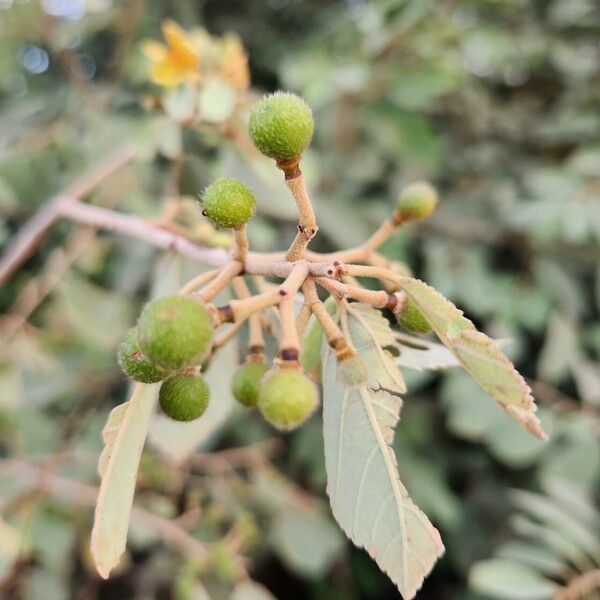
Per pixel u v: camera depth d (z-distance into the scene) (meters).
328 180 0.22
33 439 0.19
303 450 0.21
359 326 0.08
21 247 0.15
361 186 0.23
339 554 0.24
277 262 0.07
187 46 0.13
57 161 0.22
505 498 0.22
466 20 0.24
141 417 0.08
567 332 0.20
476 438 0.22
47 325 0.22
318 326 0.08
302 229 0.07
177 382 0.07
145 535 0.18
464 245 0.22
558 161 0.24
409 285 0.07
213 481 0.20
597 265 0.22
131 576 0.22
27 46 0.26
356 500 0.07
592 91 0.22
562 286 0.21
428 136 0.21
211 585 0.20
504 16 0.24
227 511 0.20
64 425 0.21
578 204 0.19
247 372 0.08
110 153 0.20
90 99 0.21
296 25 0.28
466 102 0.24
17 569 0.18
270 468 0.21
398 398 0.07
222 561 0.18
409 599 0.07
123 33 0.22
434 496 0.20
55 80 0.27
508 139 0.25
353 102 0.21
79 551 0.21
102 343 0.19
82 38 0.24
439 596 0.25
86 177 0.19
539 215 0.20
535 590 0.15
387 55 0.21
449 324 0.07
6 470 0.17
